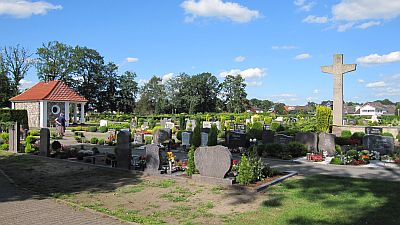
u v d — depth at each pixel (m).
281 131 29.56
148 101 97.88
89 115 73.12
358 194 9.97
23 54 68.94
